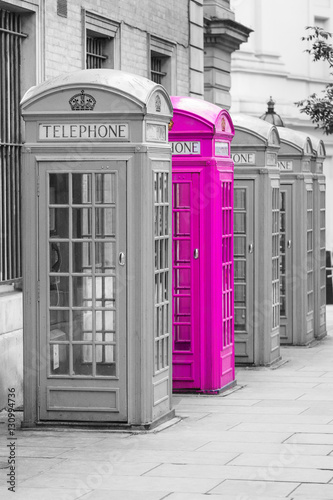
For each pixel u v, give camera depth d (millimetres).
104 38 17594
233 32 26922
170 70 20578
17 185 14195
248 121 16125
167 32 20172
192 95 21781
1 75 13953
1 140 13953
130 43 18219
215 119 13406
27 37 14508
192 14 21625
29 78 14508
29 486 8984
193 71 21797
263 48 40188
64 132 11188
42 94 11164
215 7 26328
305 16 42469
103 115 11070
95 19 16625
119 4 17656
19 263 14211
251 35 40000
